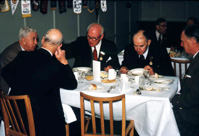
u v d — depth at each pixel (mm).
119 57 4820
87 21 6000
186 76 2533
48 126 2484
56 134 2518
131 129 2822
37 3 4391
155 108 2566
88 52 3770
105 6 6723
